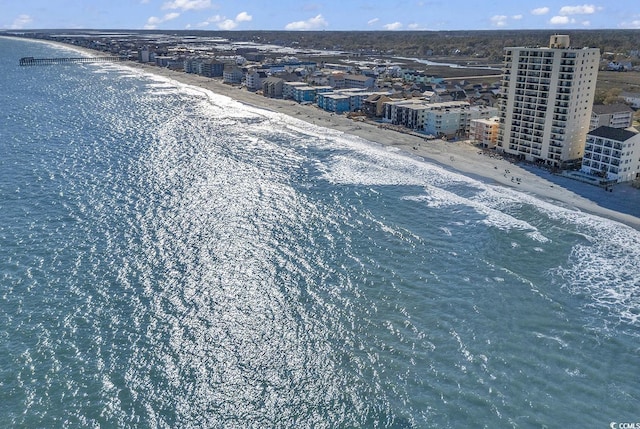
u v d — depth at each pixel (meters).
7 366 83.44
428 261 118.19
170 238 125.94
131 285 106.12
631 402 79.81
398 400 79.44
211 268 113.25
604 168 172.12
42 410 75.81
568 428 74.75
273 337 92.50
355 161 192.00
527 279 111.31
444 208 147.75
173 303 100.75
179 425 74.50
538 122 188.00
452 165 188.75
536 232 132.50
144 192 154.75
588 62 176.75
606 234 132.50
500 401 79.31
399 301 103.31
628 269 116.00
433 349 90.12
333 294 105.25
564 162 185.50
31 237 124.56
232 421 75.50
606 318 99.12
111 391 79.62
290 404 78.75
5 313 96.06
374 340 92.25
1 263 112.50
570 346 91.50
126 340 90.38
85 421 74.31
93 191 154.62
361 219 139.50
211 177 169.12
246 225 134.00
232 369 85.00
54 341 89.38
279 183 165.12
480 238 129.25
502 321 97.69
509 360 87.75
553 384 82.94
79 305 99.19
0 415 74.62
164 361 86.00
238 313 98.56
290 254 120.19
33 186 157.50
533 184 168.12
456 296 105.12
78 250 119.19
